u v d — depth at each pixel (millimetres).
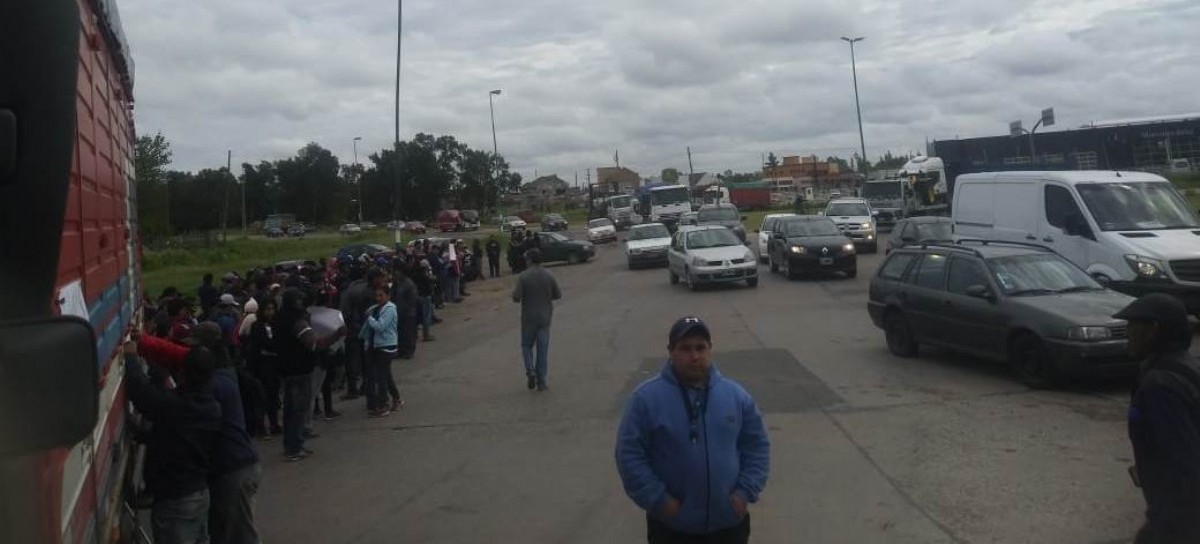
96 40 5094
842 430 8828
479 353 15633
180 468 5461
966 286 11430
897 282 12812
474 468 8312
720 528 3859
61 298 3340
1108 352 9625
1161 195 14797
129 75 7047
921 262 12477
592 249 39938
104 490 4344
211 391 5680
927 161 39750
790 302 19922
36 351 1775
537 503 7133
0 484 2055
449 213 81188
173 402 5453
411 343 15422
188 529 5535
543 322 11930
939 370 11617
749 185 97875
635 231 34594
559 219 72375
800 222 26281
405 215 102875
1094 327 9695
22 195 1948
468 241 56219
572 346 15586
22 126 1922
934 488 6867
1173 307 3588
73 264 3879
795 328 16031
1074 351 9719
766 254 30359
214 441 5816
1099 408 9188
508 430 9750
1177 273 13289
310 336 9031
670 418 3852
